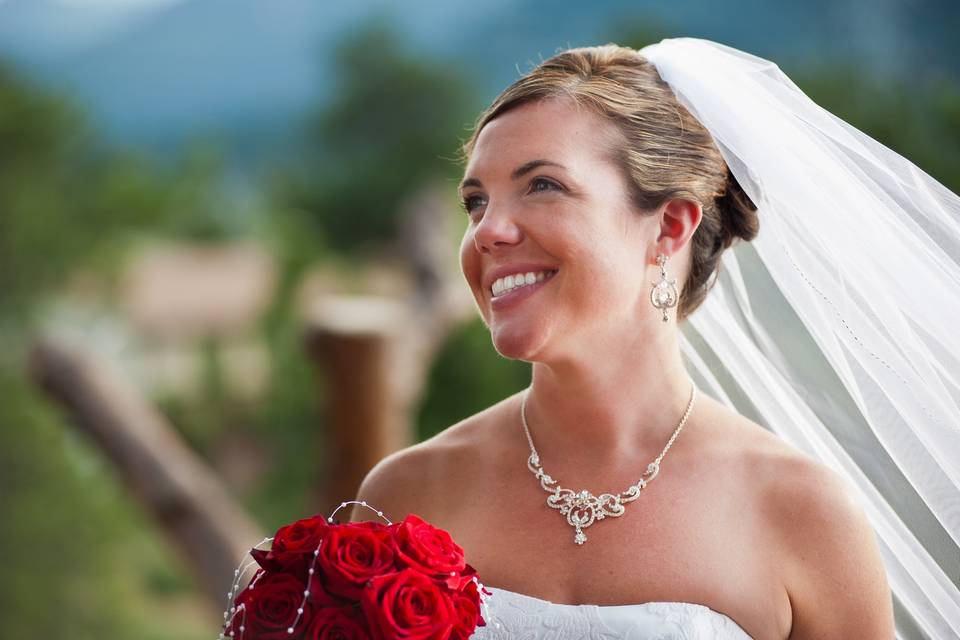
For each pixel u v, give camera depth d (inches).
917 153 276.1
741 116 93.4
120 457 227.9
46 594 317.4
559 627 86.9
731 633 87.0
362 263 652.1
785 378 104.8
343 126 727.1
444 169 700.0
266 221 636.1
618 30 429.4
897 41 347.9
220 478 402.6
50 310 414.3
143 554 352.2
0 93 438.6
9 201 420.5
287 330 414.9
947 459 96.6
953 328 95.3
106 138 505.7
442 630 74.6
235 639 79.4
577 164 88.0
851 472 102.2
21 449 316.5
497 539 94.2
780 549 89.9
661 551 89.4
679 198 92.1
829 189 95.2
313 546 78.9
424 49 772.6
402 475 101.6
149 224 537.3
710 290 101.6
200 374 439.8
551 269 88.4
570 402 93.5
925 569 99.3
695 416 95.3
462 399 291.4
